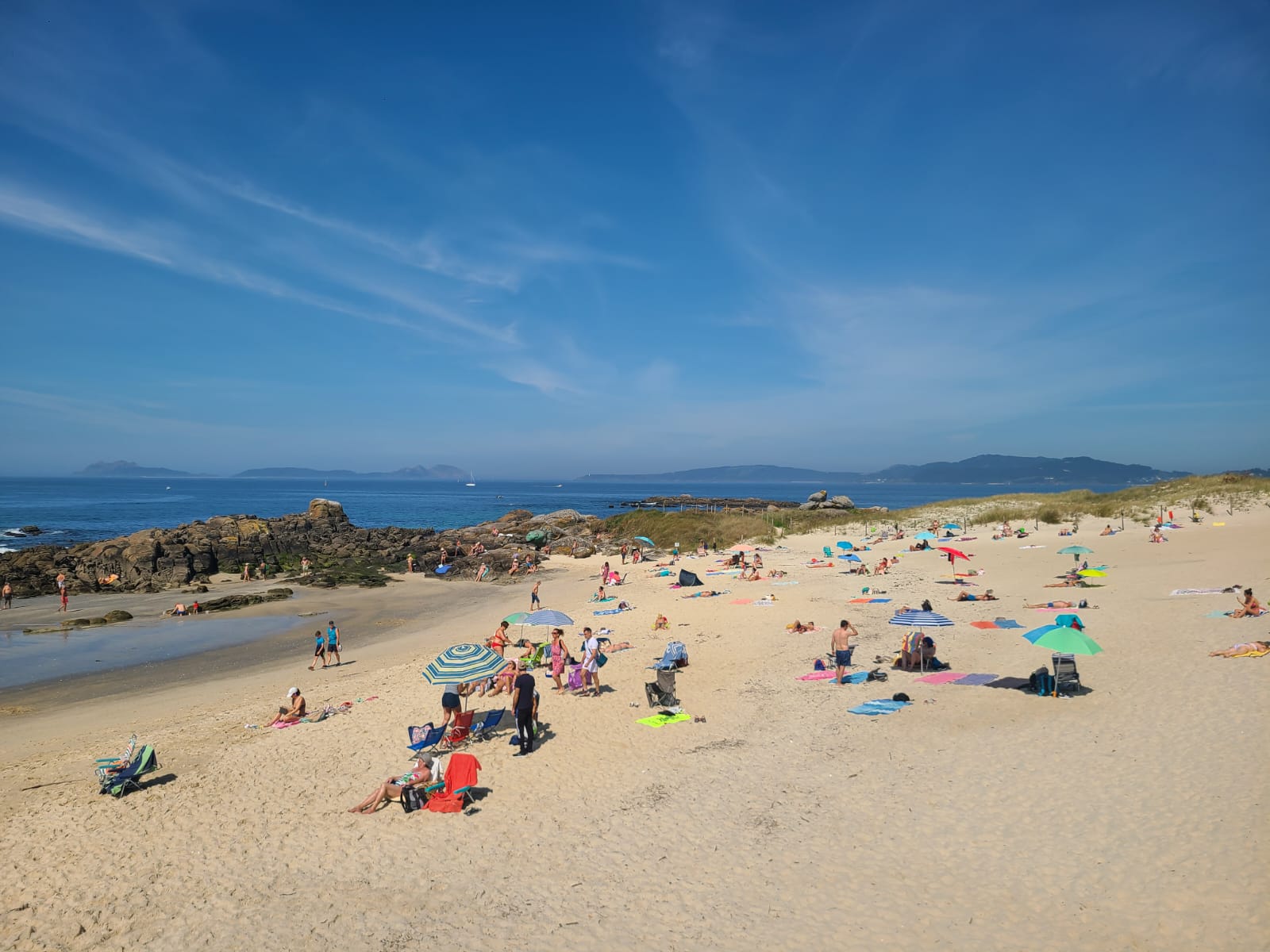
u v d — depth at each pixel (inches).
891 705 613.3
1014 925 304.8
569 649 968.9
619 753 564.1
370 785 533.3
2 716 836.6
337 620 1424.7
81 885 405.4
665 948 312.2
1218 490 1887.3
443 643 1167.6
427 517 5012.3
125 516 4758.9
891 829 401.7
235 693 903.1
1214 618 783.7
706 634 986.1
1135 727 506.0
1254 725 479.5
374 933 342.0
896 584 1244.5
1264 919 283.9
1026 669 689.0
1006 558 1427.2
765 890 353.1
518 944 324.8
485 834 440.5
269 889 389.7
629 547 2272.4
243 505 6358.3
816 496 3193.9
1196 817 370.6
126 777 542.6
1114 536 1579.7
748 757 534.3
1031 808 406.9
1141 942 283.7
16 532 3516.2
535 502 7219.5
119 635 1295.5
